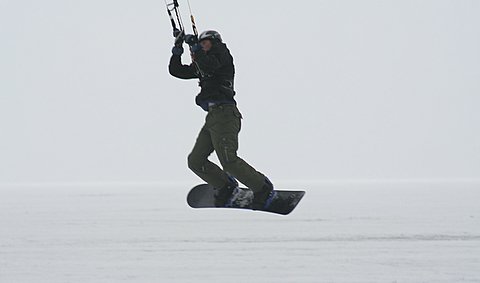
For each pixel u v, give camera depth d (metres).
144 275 55.75
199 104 25.61
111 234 92.19
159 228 102.19
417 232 92.75
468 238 84.81
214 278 53.72
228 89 25.33
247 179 24.98
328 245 78.25
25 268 60.62
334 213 134.00
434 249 74.00
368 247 76.06
